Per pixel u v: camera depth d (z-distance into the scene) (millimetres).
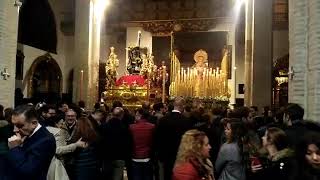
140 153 8664
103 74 29562
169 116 8195
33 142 4035
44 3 28688
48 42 29281
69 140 6590
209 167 4359
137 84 21953
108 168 8625
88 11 20953
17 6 13445
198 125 7723
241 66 29297
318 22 9062
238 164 5379
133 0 31422
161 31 30984
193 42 30438
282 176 3793
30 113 4066
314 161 3021
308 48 9797
